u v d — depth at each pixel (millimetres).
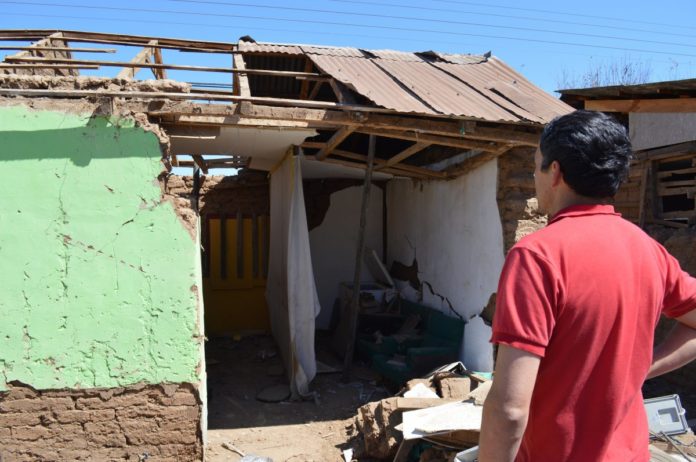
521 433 1508
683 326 1953
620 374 1576
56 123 4195
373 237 10125
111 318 4316
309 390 6660
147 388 4383
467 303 6609
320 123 5035
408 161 8430
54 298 4234
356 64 6527
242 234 9953
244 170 9852
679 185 7367
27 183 4172
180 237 4406
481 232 6270
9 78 4176
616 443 1649
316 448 5078
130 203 4324
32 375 4223
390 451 4629
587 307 1540
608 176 1643
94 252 4281
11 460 4215
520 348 1516
